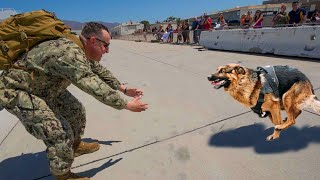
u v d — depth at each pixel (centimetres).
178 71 649
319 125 292
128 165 251
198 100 415
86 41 201
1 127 364
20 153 290
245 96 251
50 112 196
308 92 243
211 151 263
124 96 475
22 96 190
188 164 245
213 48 1065
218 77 254
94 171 246
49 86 200
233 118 335
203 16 1345
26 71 187
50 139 193
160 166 246
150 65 786
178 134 305
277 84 245
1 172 257
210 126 319
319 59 642
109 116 375
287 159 238
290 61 661
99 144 295
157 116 363
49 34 183
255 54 830
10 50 183
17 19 184
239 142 275
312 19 913
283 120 276
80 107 252
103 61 976
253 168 230
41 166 261
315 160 232
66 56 179
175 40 1805
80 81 182
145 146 284
